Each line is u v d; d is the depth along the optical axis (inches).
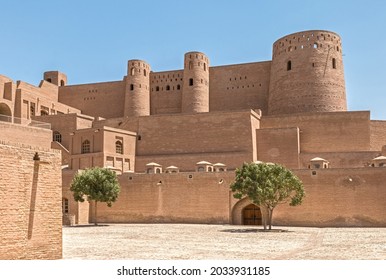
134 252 733.3
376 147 1915.6
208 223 1493.6
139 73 2588.6
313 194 1395.2
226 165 1863.9
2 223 547.2
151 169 1781.5
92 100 2790.4
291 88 2186.3
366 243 863.1
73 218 1510.8
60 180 640.4
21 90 2235.5
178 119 2012.8
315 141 1929.1
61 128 2154.3
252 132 1892.2
